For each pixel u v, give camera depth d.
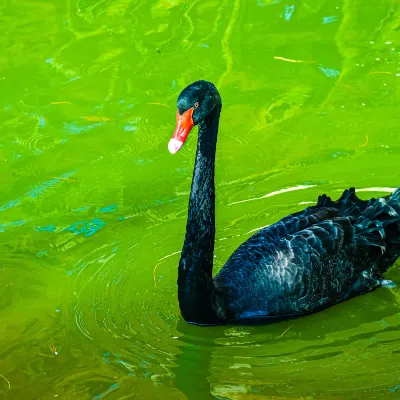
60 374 8.73
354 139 12.95
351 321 9.66
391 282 10.30
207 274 9.25
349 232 10.00
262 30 15.94
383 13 16.28
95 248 10.98
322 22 16.11
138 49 15.42
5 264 10.67
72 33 16.08
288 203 11.71
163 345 9.24
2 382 8.63
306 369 8.77
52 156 12.80
